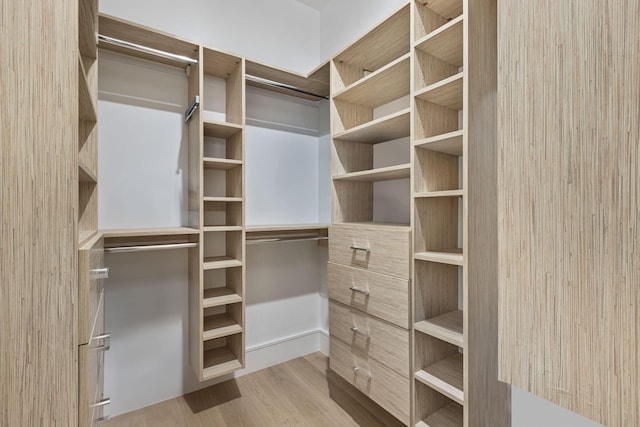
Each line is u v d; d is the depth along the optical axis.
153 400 1.85
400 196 1.91
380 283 1.51
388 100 1.96
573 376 0.35
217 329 1.85
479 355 1.21
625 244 0.31
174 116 1.93
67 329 0.64
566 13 0.35
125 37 1.62
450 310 1.53
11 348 0.59
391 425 1.67
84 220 1.48
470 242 1.18
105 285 1.73
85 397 0.72
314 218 2.55
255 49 2.22
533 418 1.21
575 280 0.34
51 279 0.62
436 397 1.44
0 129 0.59
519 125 0.38
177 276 1.93
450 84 1.26
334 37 2.40
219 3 2.08
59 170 0.63
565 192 0.35
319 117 2.56
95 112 1.38
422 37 1.40
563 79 0.35
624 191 0.31
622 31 0.31
